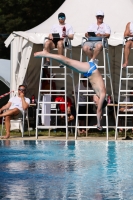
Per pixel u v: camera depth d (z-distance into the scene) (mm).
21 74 18859
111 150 13070
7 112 16422
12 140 15875
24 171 9852
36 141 15516
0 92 28547
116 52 20750
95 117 19625
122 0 20156
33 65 20188
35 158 11648
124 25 19031
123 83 21203
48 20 19984
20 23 37156
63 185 8500
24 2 37375
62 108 18406
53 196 7699
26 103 16797
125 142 15133
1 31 38406
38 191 8031
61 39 16047
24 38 18562
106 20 19406
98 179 9055
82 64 11758
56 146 14055
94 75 11789
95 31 16250
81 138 16641
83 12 19969
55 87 20219
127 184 8625
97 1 20234
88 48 15477
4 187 8320
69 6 20438
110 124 19656
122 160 11312
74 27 19250
